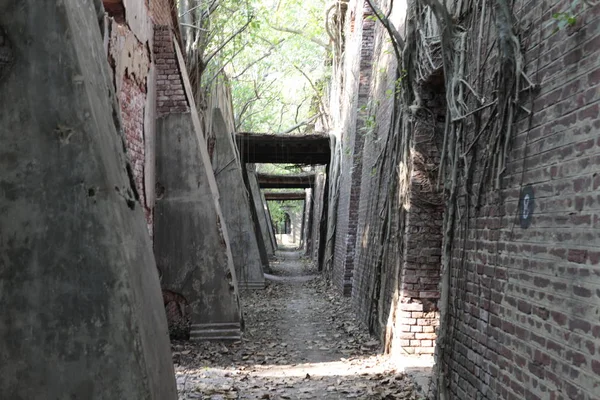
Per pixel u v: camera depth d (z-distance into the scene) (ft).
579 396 9.32
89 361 9.97
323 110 67.05
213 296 28.12
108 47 19.44
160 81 28.73
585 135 9.55
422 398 18.34
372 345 27.94
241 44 50.60
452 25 16.78
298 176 83.61
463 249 15.56
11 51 10.25
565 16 9.75
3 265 10.12
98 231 10.11
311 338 30.71
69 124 10.19
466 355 14.92
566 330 9.83
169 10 32.37
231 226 51.55
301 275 67.62
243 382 20.90
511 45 12.32
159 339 11.55
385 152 29.60
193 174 28.50
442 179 18.29
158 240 28.12
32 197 10.17
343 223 48.14
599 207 9.02
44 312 10.03
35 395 9.96
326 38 68.59
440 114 23.45
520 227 11.93
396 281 24.72
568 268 9.87
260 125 86.33
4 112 10.23
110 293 10.05
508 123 12.62
